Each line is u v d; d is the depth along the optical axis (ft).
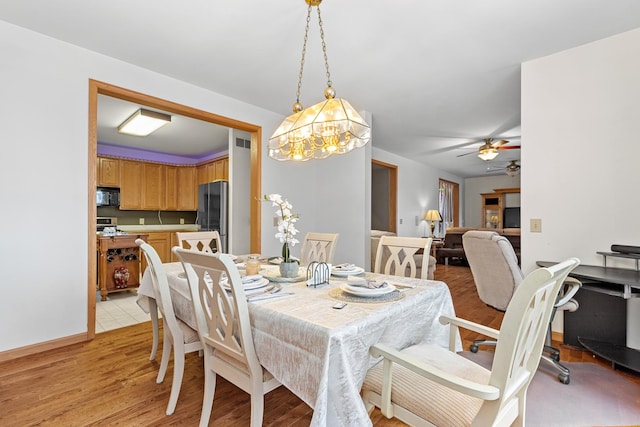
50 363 7.18
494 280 7.43
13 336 7.37
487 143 16.51
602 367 7.07
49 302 7.84
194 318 5.37
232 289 4.04
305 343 3.68
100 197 17.37
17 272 7.41
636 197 7.44
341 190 13.73
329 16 6.89
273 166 13.01
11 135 7.30
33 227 7.60
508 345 2.97
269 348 4.13
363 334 3.79
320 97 11.55
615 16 6.86
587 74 8.02
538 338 3.79
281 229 6.14
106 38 7.84
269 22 7.15
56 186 7.91
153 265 5.35
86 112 8.34
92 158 8.47
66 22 7.20
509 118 13.91
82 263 8.34
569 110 8.27
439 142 18.19
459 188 33.24
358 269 6.88
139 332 9.17
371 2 6.43
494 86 10.59
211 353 4.99
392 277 6.40
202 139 17.12
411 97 11.56
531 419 5.26
